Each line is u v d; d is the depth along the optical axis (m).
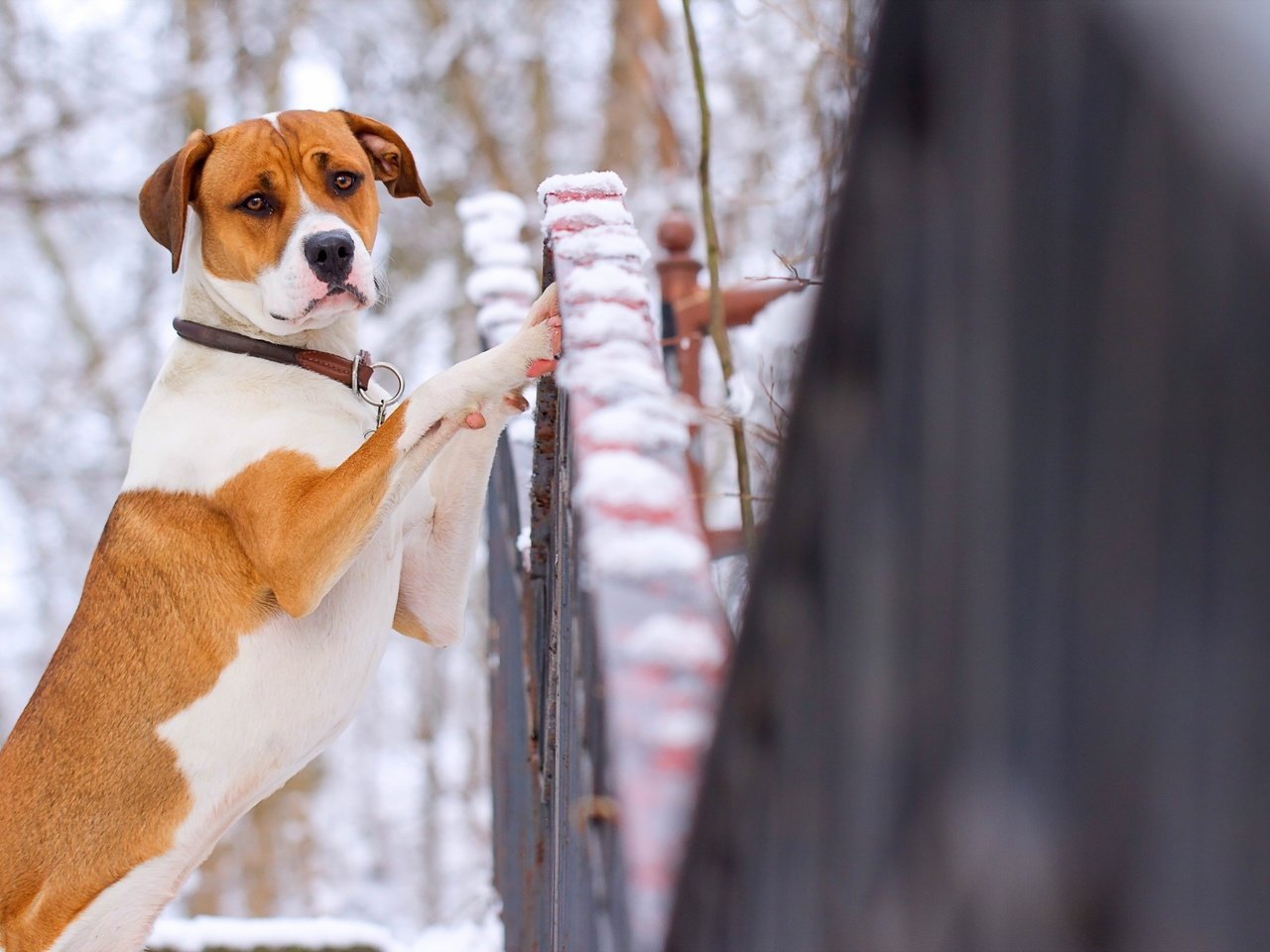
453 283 17.78
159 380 4.98
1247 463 0.55
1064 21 0.62
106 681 4.73
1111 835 0.63
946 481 0.74
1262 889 0.58
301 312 4.72
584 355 2.08
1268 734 0.56
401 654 19.42
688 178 10.91
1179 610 0.59
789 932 0.94
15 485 18.12
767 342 4.37
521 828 4.68
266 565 4.54
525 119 18.45
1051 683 0.66
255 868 17.39
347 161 5.06
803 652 0.89
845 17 3.50
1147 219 0.58
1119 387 0.61
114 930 4.68
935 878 0.75
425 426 4.37
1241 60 0.49
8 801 4.79
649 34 14.30
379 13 18.73
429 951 7.27
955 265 0.72
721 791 1.02
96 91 18.73
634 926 1.12
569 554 2.58
